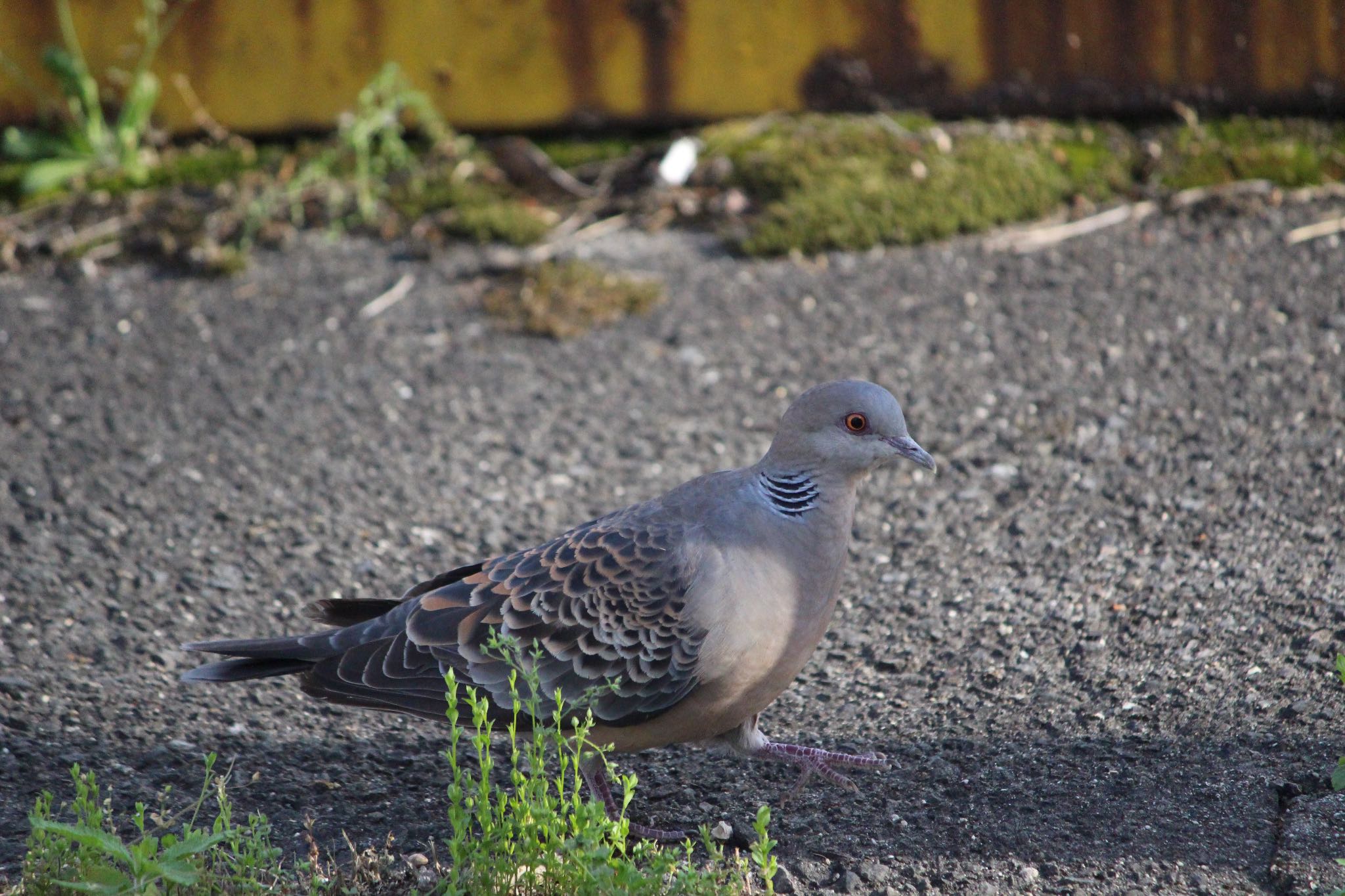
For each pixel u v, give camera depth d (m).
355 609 7.82
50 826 5.63
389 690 7.19
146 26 15.09
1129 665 8.39
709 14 15.34
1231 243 13.48
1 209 14.88
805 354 12.50
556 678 7.06
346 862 6.96
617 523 7.31
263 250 14.38
